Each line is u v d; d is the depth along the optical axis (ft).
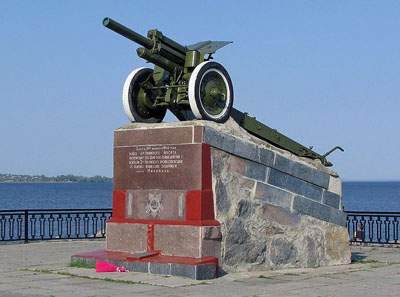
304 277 32.24
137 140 34.63
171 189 33.01
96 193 376.68
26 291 25.95
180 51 35.91
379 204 227.61
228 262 33.06
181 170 32.76
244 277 31.83
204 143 32.45
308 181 38.96
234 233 33.47
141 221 33.81
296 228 37.65
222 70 35.50
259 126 38.14
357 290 27.63
